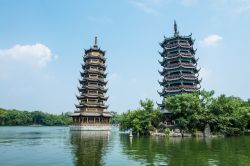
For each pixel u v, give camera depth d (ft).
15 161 114.83
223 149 146.51
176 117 270.87
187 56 335.67
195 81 331.98
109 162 107.96
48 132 408.46
